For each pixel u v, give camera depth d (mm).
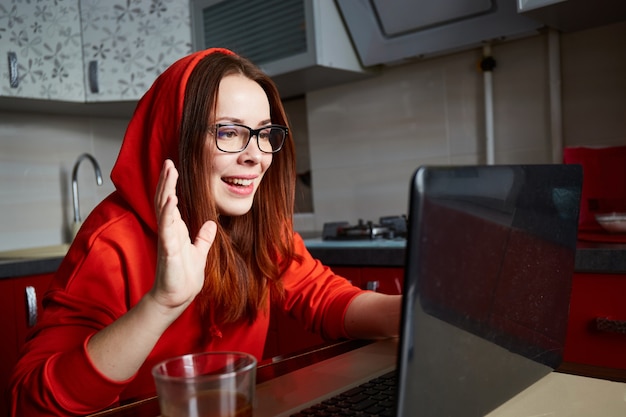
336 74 2557
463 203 529
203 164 981
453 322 541
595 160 1935
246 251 1136
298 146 3090
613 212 1802
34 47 2531
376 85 2654
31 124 2873
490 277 583
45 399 733
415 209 478
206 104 975
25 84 2504
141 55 2691
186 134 978
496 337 617
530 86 2227
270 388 764
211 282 996
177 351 1043
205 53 1046
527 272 649
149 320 714
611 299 1498
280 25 2471
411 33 2344
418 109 2533
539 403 681
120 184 1033
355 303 1108
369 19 2393
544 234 673
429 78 2490
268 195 1151
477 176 552
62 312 905
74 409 735
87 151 3068
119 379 728
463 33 2217
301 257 1229
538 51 2197
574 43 2123
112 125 3176
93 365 720
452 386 557
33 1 2527
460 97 2410
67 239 2988
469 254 543
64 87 2623
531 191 640
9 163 2797
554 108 2145
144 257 1001
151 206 1010
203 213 984
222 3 2643
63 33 2621
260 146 1047
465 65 2385
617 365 1492
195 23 2746
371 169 2703
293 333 2225
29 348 848
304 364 887
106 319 914
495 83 2314
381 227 2348
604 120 2076
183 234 717
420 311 496
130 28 2689
